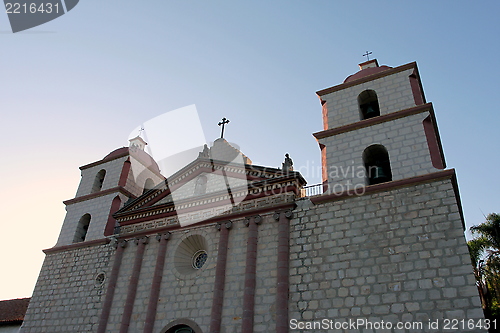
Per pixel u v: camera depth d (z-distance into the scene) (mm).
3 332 32781
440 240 17891
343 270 19188
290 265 20656
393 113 22859
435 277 17125
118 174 33062
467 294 16172
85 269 28016
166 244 25422
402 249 18438
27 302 36406
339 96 26297
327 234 20641
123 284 25344
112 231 29609
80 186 34844
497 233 30688
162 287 23781
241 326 19828
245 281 20984
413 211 19219
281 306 19359
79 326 25203
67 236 31375
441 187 19250
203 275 22797
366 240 19484
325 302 18734
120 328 23156
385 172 22859
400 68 25062
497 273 29188
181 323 21719
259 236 22422
